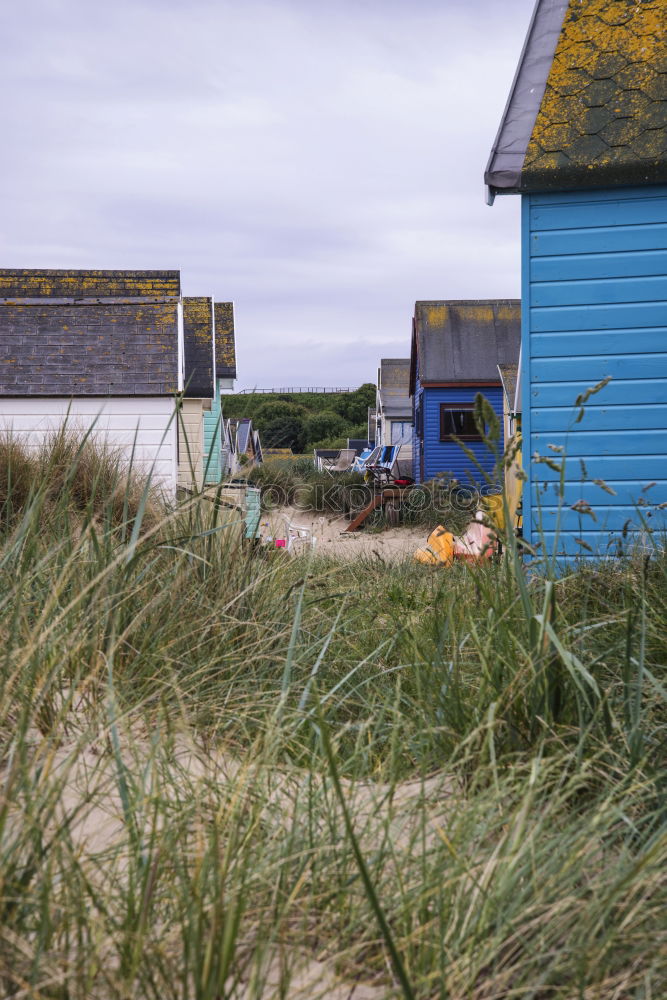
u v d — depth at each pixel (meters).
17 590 2.57
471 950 1.63
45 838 1.93
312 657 3.61
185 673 3.03
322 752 2.50
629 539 6.11
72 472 3.60
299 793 2.27
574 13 7.74
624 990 1.61
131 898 1.67
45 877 1.63
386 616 4.30
